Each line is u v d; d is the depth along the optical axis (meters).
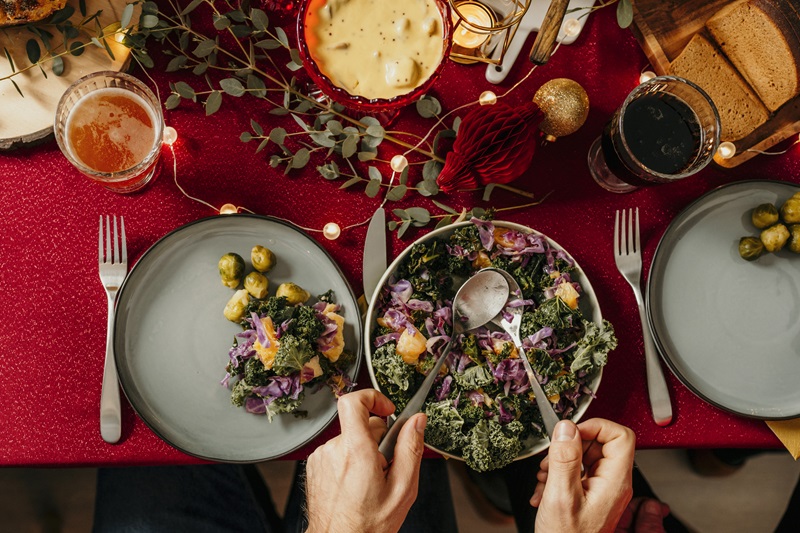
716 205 1.07
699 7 1.04
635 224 1.08
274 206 1.06
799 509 1.63
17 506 1.61
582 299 1.02
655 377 1.05
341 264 1.06
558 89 0.97
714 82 1.08
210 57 1.02
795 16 0.97
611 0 1.08
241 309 0.98
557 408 0.99
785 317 1.07
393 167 1.00
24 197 1.02
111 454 1.00
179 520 1.39
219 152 1.06
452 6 1.01
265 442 0.99
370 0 0.87
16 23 0.96
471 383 0.98
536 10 1.03
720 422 1.06
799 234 1.04
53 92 1.00
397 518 0.85
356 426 0.85
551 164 1.09
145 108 0.97
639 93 0.97
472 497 1.62
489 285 0.99
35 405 1.01
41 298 1.02
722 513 1.71
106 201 1.03
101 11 0.99
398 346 0.96
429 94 1.08
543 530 0.91
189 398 0.99
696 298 1.07
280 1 1.02
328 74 0.87
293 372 0.94
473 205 1.08
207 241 1.01
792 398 1.05
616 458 0.93
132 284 0.99
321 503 0.87
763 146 1.04
